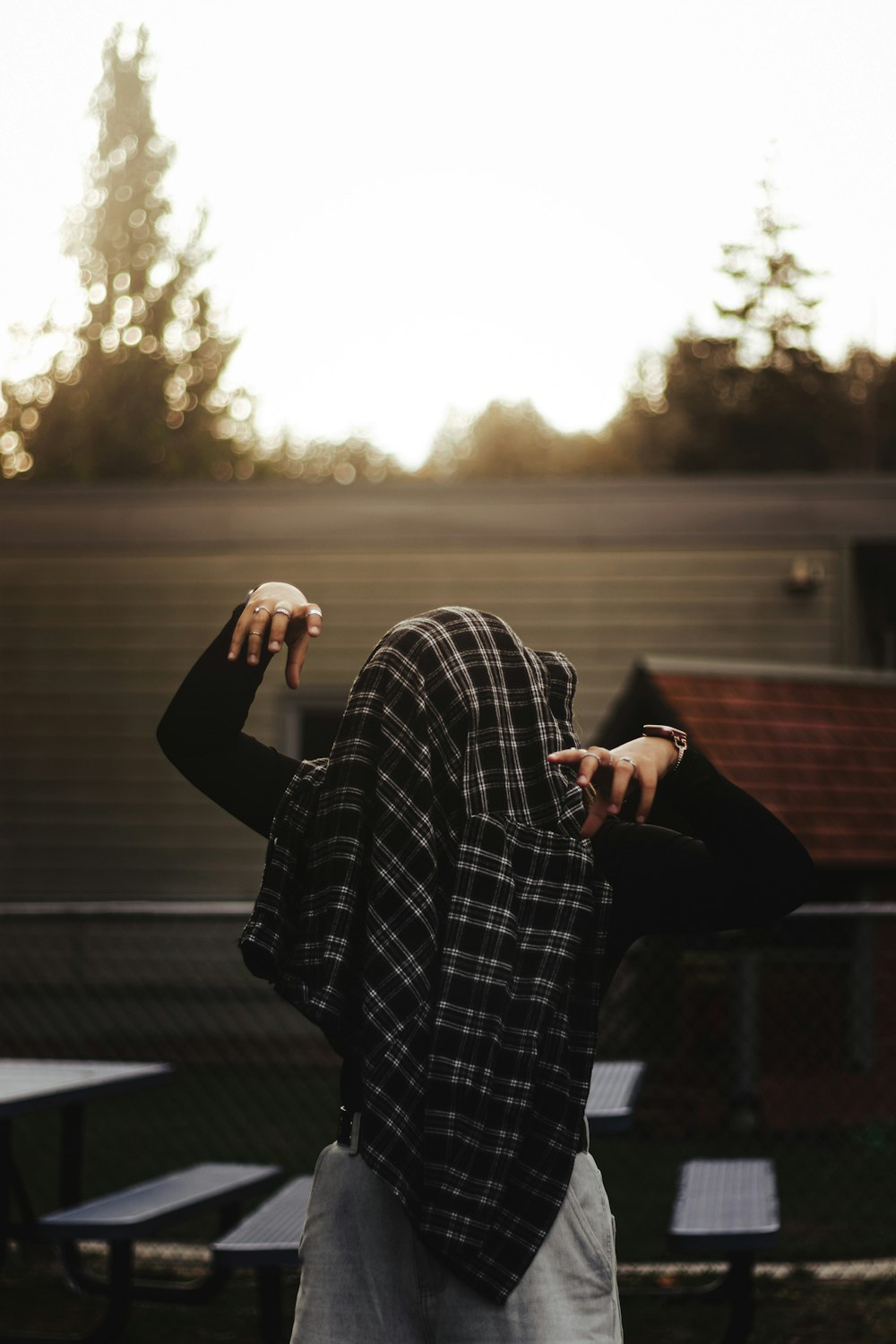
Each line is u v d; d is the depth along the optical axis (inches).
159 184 1622.8
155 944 383.2
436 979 63.7
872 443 1739.7
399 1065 62.5
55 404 1621.6
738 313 1806.1
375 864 65.4
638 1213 223.1
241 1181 164.9
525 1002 63.1
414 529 405.4
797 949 284.5
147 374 1606.8
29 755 417.4
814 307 1796.3
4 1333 157.2
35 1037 385.1
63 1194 182.9
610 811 63.0
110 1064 185.2
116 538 418.3
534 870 65.3
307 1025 368.2
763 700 306.2
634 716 306.2
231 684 74.0
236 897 403.2
